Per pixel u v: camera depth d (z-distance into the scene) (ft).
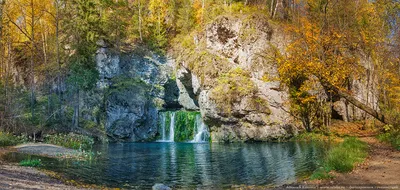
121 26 144.46
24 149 71.36
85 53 127.54
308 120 101.30
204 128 110.32
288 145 83.61
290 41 108.58
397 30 91.25
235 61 111.24
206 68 105.81
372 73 103.04
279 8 135.74
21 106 111.04
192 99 126.82
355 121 107.24
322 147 73.72
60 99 119.65
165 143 103.71
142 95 121.80
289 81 104.01
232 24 112.68
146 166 54.29
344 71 87.56
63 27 132.46
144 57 137.80
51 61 138.72
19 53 148.36
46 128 107.34
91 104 120.98
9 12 127.75
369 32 102.01
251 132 97.35
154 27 153.38
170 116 119.55
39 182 33.42
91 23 130.21
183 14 149.18
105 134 114.21
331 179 35.19
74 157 63.05
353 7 109.70
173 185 40.16
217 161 59.21
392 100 94.32
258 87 103.04
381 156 47.32
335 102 109.09
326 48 87.30
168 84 135.54
